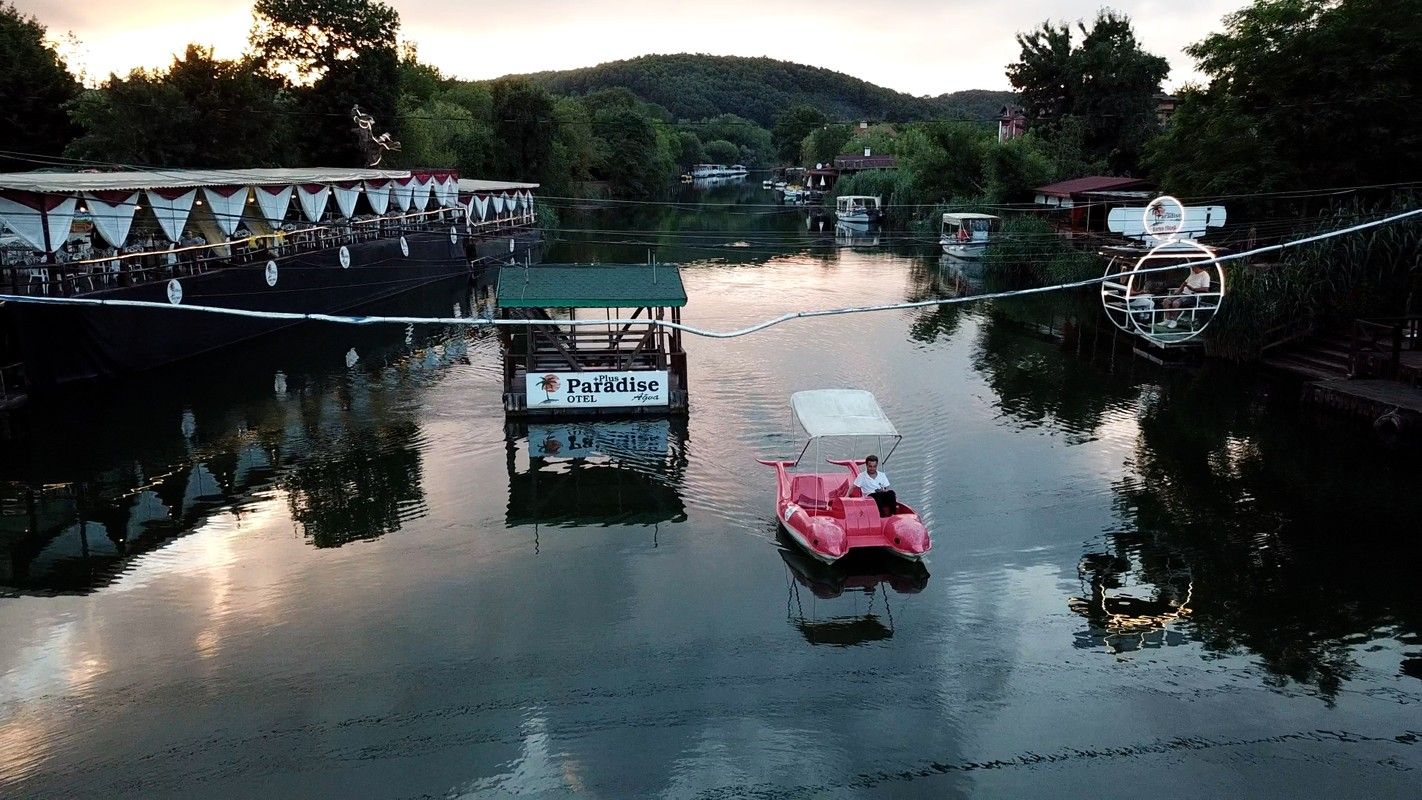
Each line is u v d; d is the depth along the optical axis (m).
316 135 64.94
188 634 13.00
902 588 14.45
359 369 29.28
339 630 13.07
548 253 62.34
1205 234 32.88
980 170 65.56
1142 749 10.47
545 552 15.75
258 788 9.79
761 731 10.78
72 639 12.88
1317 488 18.53
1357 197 29.23
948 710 11.21
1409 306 25.73
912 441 21.69
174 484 19.05
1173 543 16.03
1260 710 11.22
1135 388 26.66
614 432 22.45
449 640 12.78
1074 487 18.70
